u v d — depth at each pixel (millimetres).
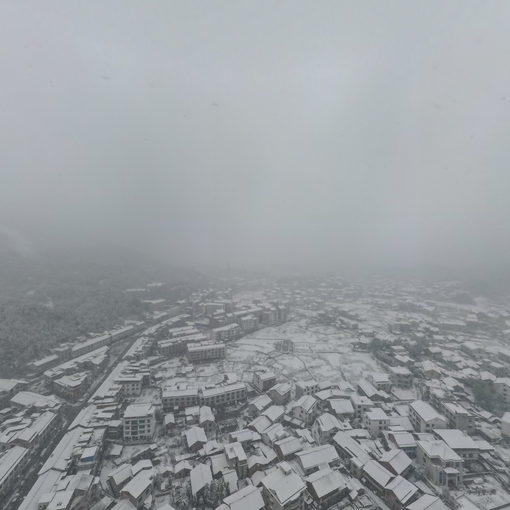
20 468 79875
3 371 133125
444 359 152625
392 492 68188
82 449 84812
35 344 152250
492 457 82938
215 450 83125
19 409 108438
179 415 106250
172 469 78688
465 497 70250
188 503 68688
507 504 68875
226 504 62781
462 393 115812
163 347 167875
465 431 94438
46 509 64625
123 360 154500
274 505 64625
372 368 152375
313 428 98000
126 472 75688
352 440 86750
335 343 193250
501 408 109375
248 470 77062
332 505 68375
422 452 81125
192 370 146500
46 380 132125
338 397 114125
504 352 158625
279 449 82812
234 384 121188
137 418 93438
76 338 173625
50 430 96250
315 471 76875
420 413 97312
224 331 198750
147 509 67250
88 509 68625
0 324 155125
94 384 131000
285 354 172500
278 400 114062
